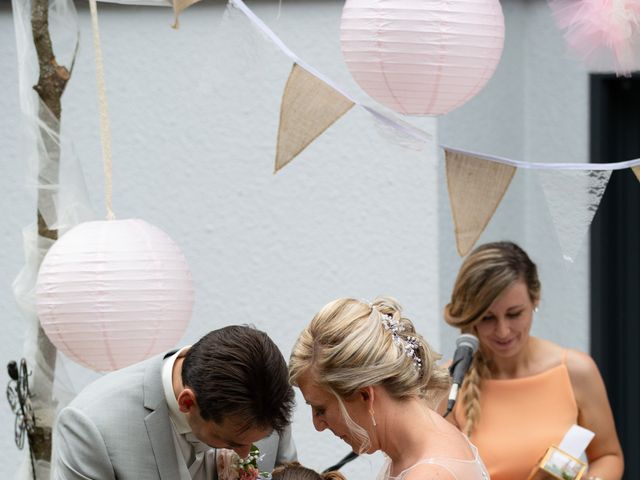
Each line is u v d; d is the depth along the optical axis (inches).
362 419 128.4
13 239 240.5
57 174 166.6
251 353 134.6
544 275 249.6
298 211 232.1
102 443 141.4
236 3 149.2
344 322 128.3
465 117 231.1
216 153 234.8
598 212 248.8
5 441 242.8
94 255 143.9
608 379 252.1
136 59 236.2
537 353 192.1
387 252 228.1
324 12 227.6
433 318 226.2
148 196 237.6
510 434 185.9
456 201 150.4
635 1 140.4
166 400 143.6
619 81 247.4
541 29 246.7
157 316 144.9
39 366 166.2
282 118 145.6
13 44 237.9
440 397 145.3
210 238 235.9
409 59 137.6
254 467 151.0
